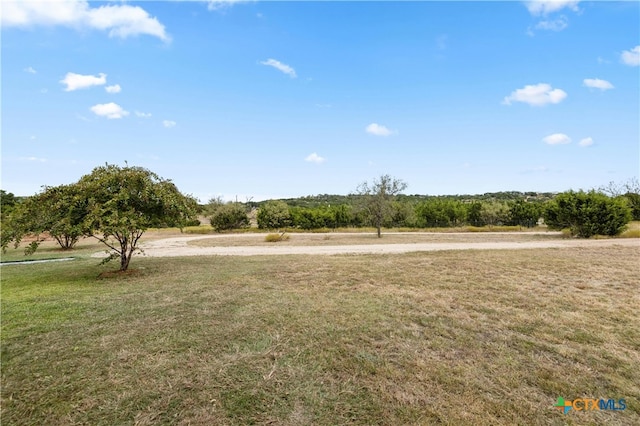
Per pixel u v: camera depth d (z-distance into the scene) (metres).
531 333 3.89
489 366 3.11
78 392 2.70
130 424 2.32
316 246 14.57
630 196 23.84
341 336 3.80
